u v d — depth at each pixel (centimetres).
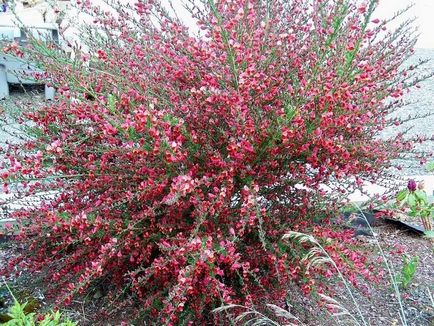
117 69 279
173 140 236
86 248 258
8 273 288
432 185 427
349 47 239
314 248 231
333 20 251
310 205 262
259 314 239
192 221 262
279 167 262
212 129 251
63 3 489
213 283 226
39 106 296
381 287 305
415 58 821
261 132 235
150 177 244
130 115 233
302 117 235
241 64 234
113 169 254
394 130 584
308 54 273
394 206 302
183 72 258
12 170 234
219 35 227
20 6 775
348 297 301
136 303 275
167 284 249
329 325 273
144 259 254
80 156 275
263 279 257
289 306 258
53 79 283
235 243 251
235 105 226
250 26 264
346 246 262
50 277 286
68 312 274
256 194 240
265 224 256
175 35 276
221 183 246
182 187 220
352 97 251
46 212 254
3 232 278
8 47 281
